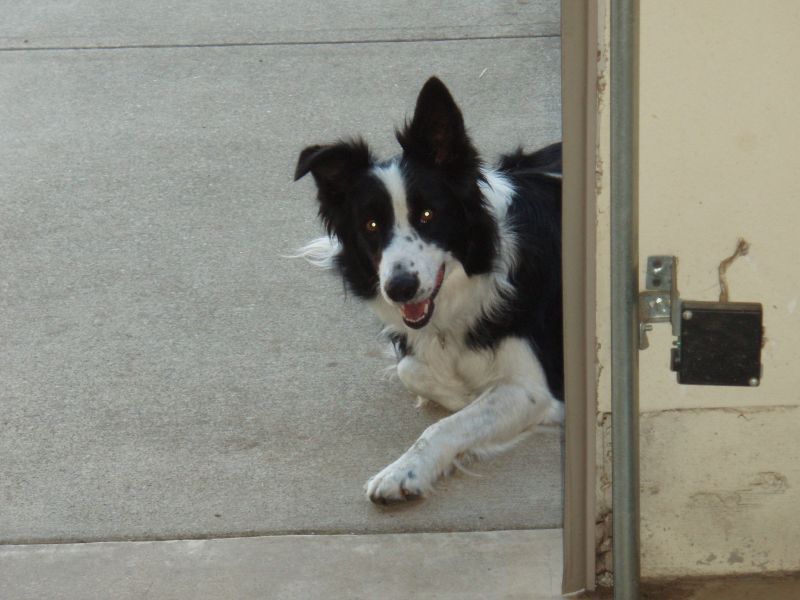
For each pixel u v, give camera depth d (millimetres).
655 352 3326
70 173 6629
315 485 4332
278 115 7102
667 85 3051
